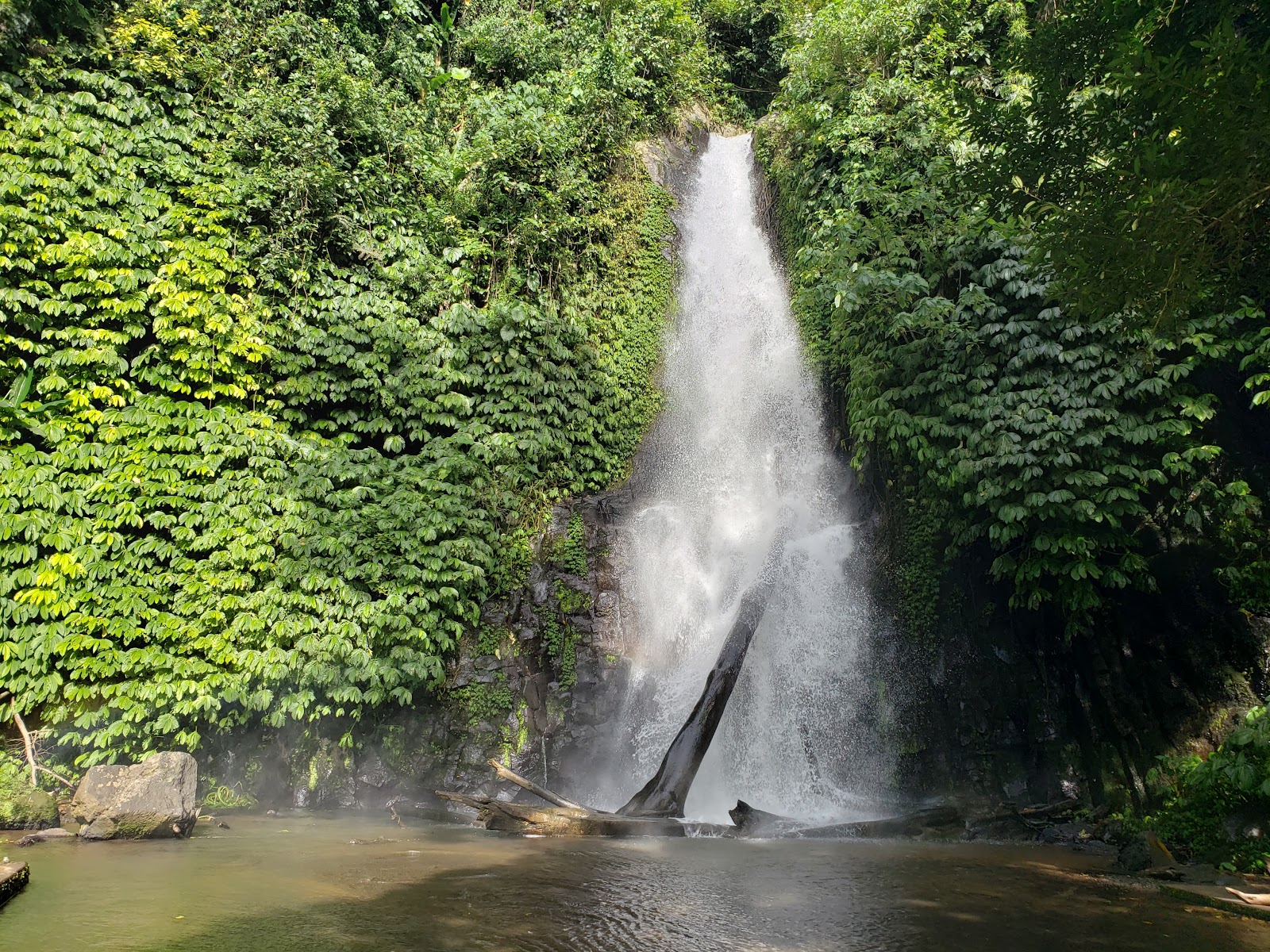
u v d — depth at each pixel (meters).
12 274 8.11
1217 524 8.23
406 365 9.73
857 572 9.87
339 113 10.77
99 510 7.87
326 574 8.48
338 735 8.49
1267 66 4.66
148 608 7.89
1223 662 7.97
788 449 12.02
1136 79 5.00
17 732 7.49
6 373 8.00
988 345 8.48
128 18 9.54
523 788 8.37
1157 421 7.66
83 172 8.42
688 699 9.02
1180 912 4.61
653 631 9.91
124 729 7.50
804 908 4.43
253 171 9.65
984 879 5.34
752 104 18.38
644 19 15.40
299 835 6.68
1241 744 5.96
